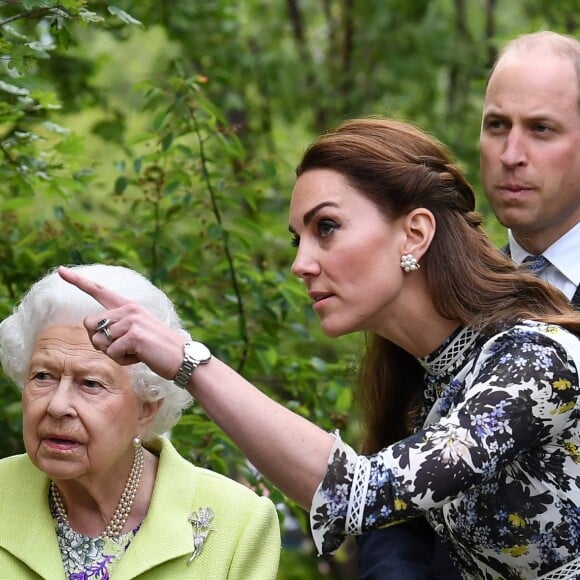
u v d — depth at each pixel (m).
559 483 3.76
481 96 12.42
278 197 9.39
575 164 4.95
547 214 4.97
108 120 9.03
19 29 6.76
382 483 3.42
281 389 7.19
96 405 3.97
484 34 13.57
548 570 3.85
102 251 6.60
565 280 4.99
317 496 3.42
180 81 6.59
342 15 13.12
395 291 3.83
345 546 10.70
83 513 4.16
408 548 4.51
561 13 12.70
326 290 3.79
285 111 12.64
